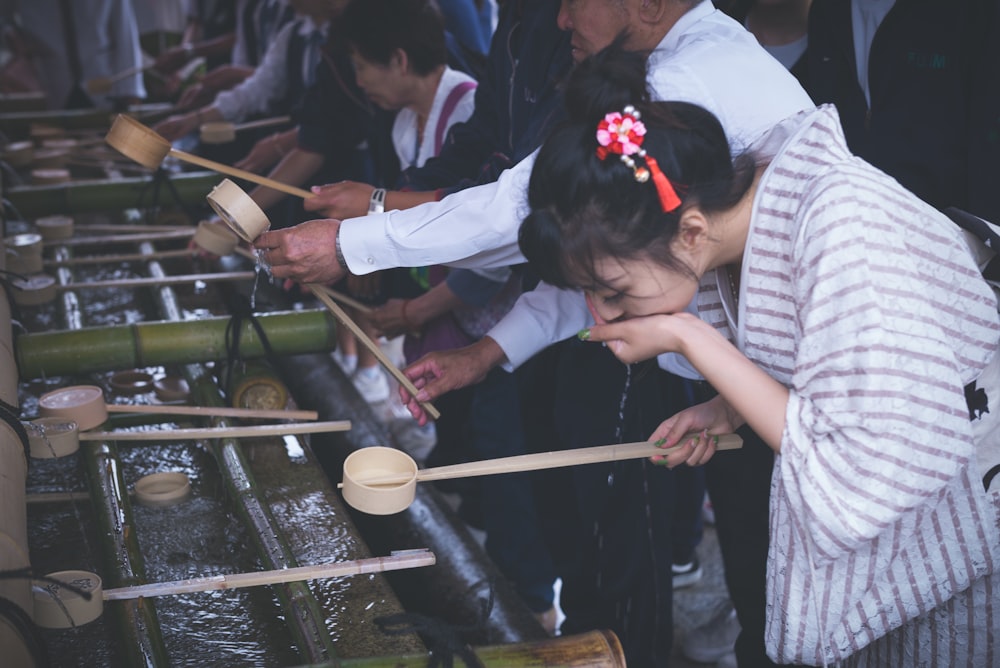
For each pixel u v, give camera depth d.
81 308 2.80
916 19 2.30
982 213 2.29
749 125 1.52
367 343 2.09
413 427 4.20
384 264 1.86
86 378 2.54
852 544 1.29
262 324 2.42
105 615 1.67
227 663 1.59
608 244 1.25
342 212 2.26
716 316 1.62
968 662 1.57
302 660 1.58
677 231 1.27
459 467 1.66
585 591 2.70
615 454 1.68
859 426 1.25
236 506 1.97
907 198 1.29
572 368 2.42
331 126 3.47
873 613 1.48
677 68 1.55
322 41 3.98
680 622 3.12
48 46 6.30
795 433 1.29
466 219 1.80
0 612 1.27
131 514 1.91
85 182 3.68
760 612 2.38
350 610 1.68
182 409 2.22
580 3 1.81
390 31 2.70
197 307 2.98
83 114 5.00
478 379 2.25
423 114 2.90
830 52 2.44
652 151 1.24
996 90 2.22
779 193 1.33
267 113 4.38
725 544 2.61
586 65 1.30
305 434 2.30
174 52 5.56
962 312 1.30
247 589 1.77
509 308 2.76
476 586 2.17
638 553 2.46
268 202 3.51
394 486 1.62
